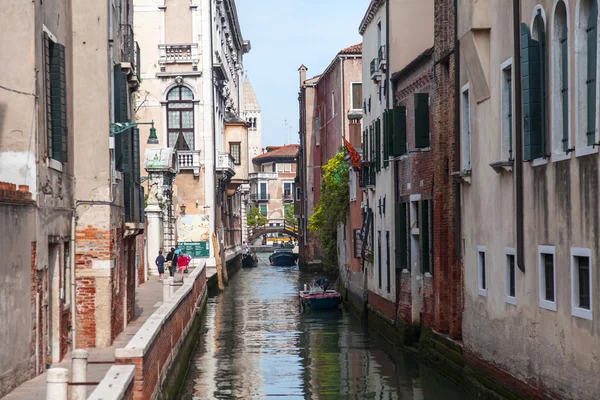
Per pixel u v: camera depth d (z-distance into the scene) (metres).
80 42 16.86
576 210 11.68
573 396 11.84
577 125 11.62
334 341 25.30
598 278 10.98
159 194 38.44
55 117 14.87
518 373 14.12
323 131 53.81
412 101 23.11
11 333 11.79
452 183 18.73
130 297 20.84
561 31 12.38
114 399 8.55
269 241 112.31
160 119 42.50
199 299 30.09
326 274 55.06
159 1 42.53
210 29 42.94
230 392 17.88
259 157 116.94
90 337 16.81
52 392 8.71
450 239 18.86
